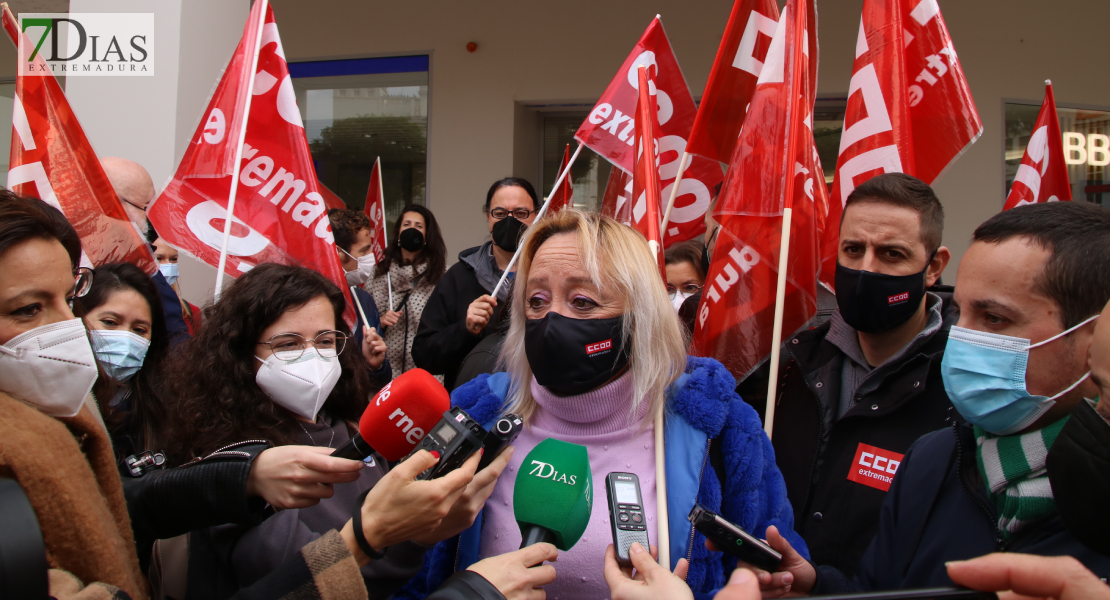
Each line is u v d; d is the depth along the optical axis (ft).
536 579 3.94
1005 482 4.22
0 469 3.50
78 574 3.74
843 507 6.53
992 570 3.03
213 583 5.46
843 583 5.07
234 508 4.70
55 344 4.03
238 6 14.74
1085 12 20.76
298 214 9.29
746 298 7.95
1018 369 4.16
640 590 3.67
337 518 5.65
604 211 12.75
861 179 8.55
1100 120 21.06
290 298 6.11
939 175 8.71
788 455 7.12
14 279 3.94
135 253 8.96
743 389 8.00
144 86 13.48
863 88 8.66
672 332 5.23
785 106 7.89
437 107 22.22
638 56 10.41
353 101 23.04
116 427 6.95
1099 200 21.21
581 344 5.04
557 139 23.30
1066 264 4.03
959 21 20.71
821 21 20.48
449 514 4.34
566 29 21.45
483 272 12.13
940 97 8.72
